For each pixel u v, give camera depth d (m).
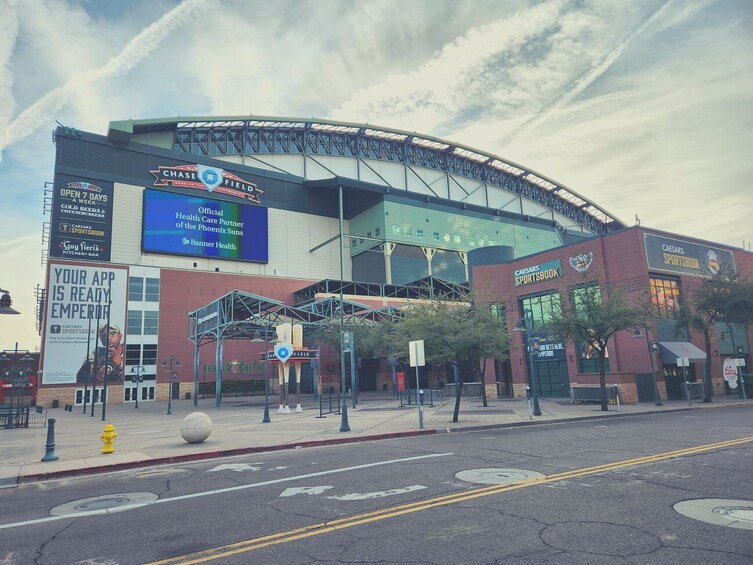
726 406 26.06
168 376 57.72
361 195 82.56
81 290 55.62
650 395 29.94
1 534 6.59
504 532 5.82
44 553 5.74
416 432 17.05
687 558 4.80
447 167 98.56
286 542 5.75
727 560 4.72
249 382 61.38
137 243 61.47
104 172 60.91
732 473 8.62
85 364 53.66
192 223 65.75
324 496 7.99
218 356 40.44
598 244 34.25
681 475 8.59
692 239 35.91
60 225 56.62
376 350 50.59
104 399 31.19
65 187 57.88
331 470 10.32
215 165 69.75
